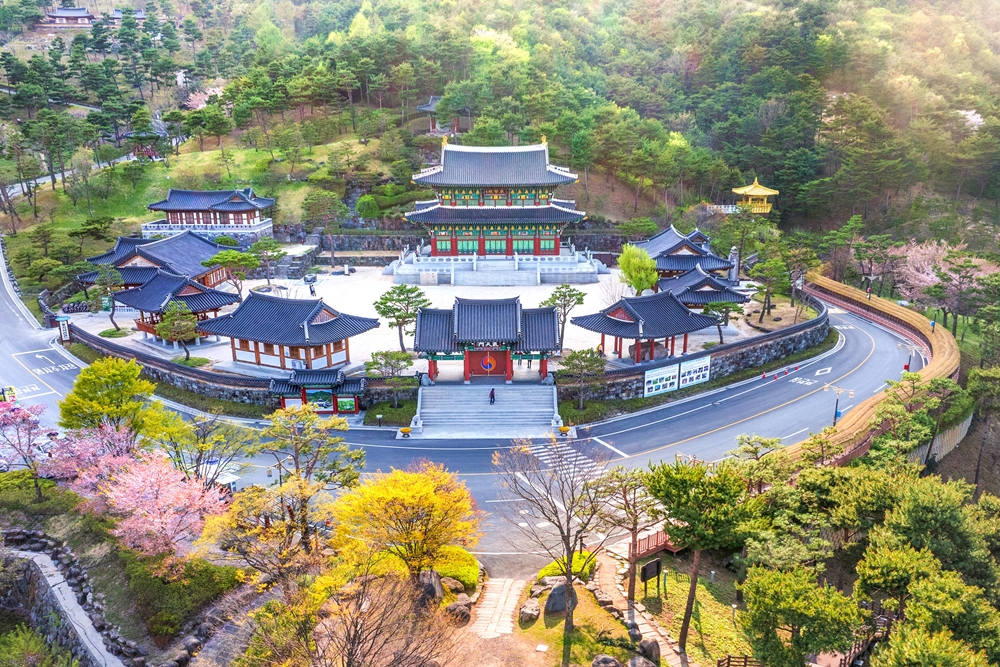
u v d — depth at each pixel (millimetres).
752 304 100812
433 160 151125
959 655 28875
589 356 65000
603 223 136875
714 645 35906
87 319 91562
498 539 45875
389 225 135125
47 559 45719
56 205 127750
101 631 38656
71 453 46219
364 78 174250
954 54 197875
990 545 43156
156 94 197000
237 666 29781
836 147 154500
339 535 35125
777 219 145250
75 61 169500
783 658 32000
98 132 146750
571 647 33438
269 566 33719
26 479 52375
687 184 152875
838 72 183750
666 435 62688
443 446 60562
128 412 49500
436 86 176625
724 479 34469
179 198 121438
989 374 64750
